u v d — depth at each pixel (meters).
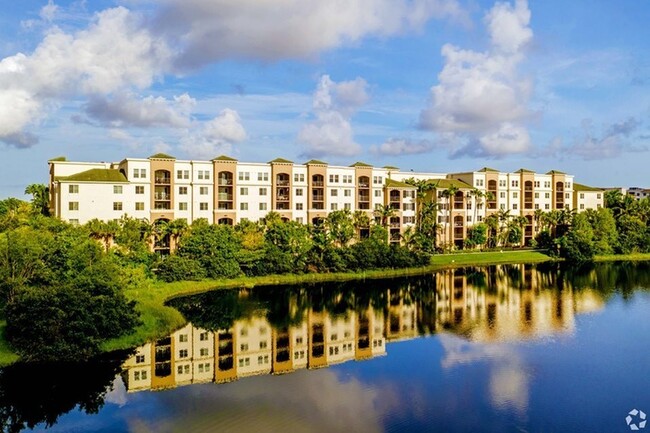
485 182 137.50
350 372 44.84
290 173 108.69
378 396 39.25
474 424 34.50
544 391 40.00
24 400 39.06
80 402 38.69
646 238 129.25
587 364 46.09
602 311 67.12
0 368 44.50
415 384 41.69
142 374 44.50
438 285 87.69
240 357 49.38
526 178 142.75
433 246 121.88
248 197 105.06
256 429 33.56
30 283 54.16
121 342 51.84
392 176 131.50
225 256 87.81
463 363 46.75
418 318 64.69
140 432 33.66
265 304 72.69
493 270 104.25
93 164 102.75
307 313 67.75
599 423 34.66
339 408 37.09
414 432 33.28
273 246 92.81
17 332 47.12
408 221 123.56
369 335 57.06
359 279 92.88
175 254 86.75
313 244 96.62
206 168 101.69
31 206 107.56
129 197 94.38
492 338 54.78
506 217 133.62
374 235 106.44
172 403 38.31
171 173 97.75
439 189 127.81
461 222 131.38
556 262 116.50
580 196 154.62
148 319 58.53
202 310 68.56
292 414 36.00
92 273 55.72
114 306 52.66
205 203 101.50
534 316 64.81
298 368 46.09
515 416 35.69
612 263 115.44
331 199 113.94
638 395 39.22
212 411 36.78
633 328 58.28
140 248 81.75
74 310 47.78
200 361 48.16
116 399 39.19
